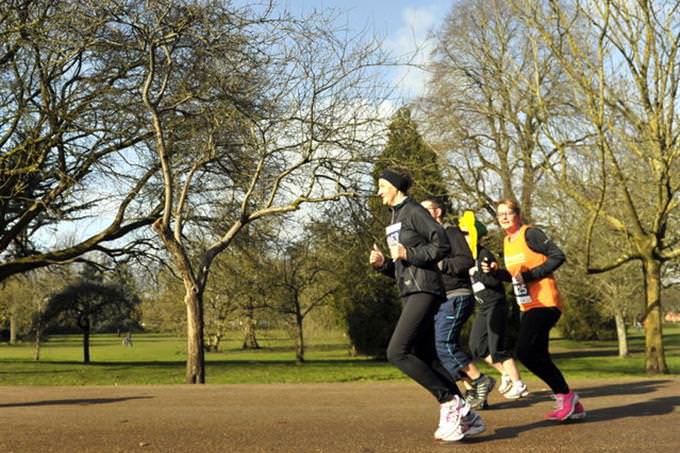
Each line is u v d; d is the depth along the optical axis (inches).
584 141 737.6
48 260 779.4
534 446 188.7
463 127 903.1
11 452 189.6
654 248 655.8
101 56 674.2
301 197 637.3
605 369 814.5
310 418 245.8
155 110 595.2
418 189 772.6
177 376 797.9
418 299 188.9
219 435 212.1
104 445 197.8
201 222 758.5
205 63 631.2
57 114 677.3
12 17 655.1
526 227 233.6
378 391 341.7
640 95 589.3
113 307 1432.1
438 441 196.7
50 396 338.3
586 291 1341.0
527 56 772.0
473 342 302.5
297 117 632.4
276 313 1400.1
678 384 356.8
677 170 693.3
